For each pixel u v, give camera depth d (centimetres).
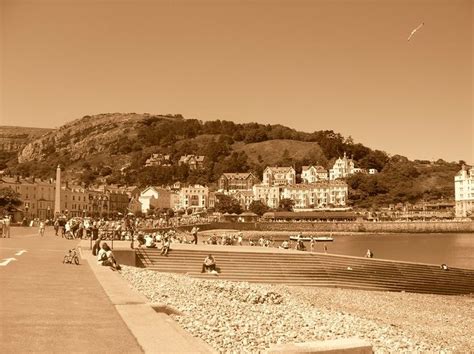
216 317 2206
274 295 3603
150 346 1306
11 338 1386
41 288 2255
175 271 4762
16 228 9969
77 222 7175
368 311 3850
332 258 5362
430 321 3672
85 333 1448
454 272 5753
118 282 2497
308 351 1272
